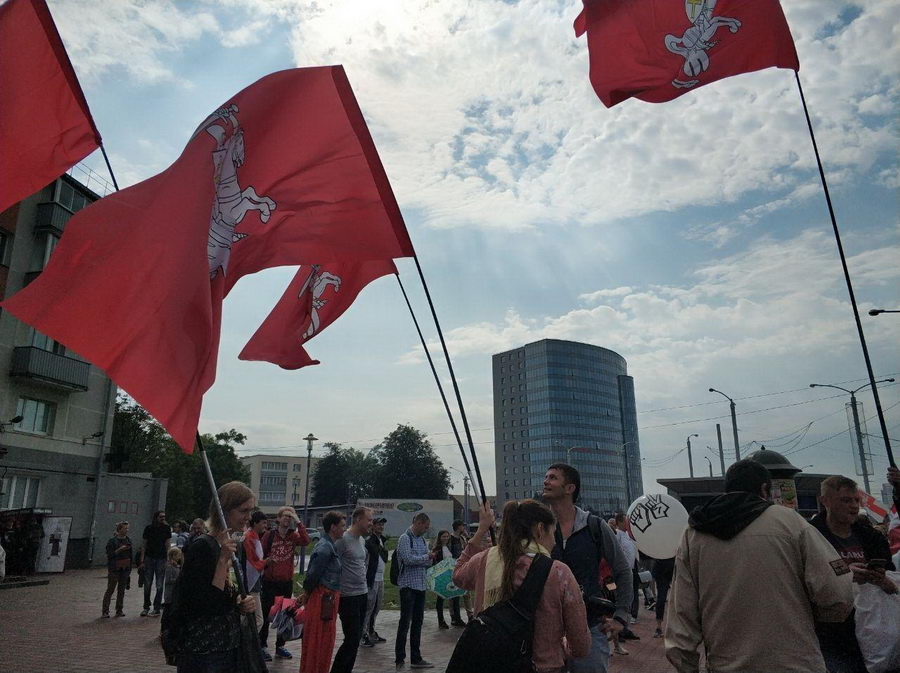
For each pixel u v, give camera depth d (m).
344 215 4.77
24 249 24.52
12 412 23.86
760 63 5.52
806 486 15.44
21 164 4.63
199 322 3.93
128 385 3.73
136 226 3.99
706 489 18.72
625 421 164.62
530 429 155.88
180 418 3.75
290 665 8.26
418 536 8.75
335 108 4.84
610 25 5.91
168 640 3.68
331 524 6.81
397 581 8.59
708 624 3.21
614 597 4.17
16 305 3.73
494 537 4.00
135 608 13.88
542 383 155.50
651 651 9.13
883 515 12.02
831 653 4.07
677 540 7.91
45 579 20.11
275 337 5.68
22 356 23.78
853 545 4.29
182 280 3.95
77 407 26.80
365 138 4.80
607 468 155.25
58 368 24.91
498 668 3.03
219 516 3.89
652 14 5.83
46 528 22.95
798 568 3.11
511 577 3.26
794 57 5.44
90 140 4.77
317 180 4.78
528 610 3.13
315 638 6.34
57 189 25.42
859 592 4.18
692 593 3.32
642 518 8.03
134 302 3.86
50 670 7.67
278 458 135.12
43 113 4.68
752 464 3.49
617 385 166.25
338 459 102.88
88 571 24.50
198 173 4.26
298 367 5.61
